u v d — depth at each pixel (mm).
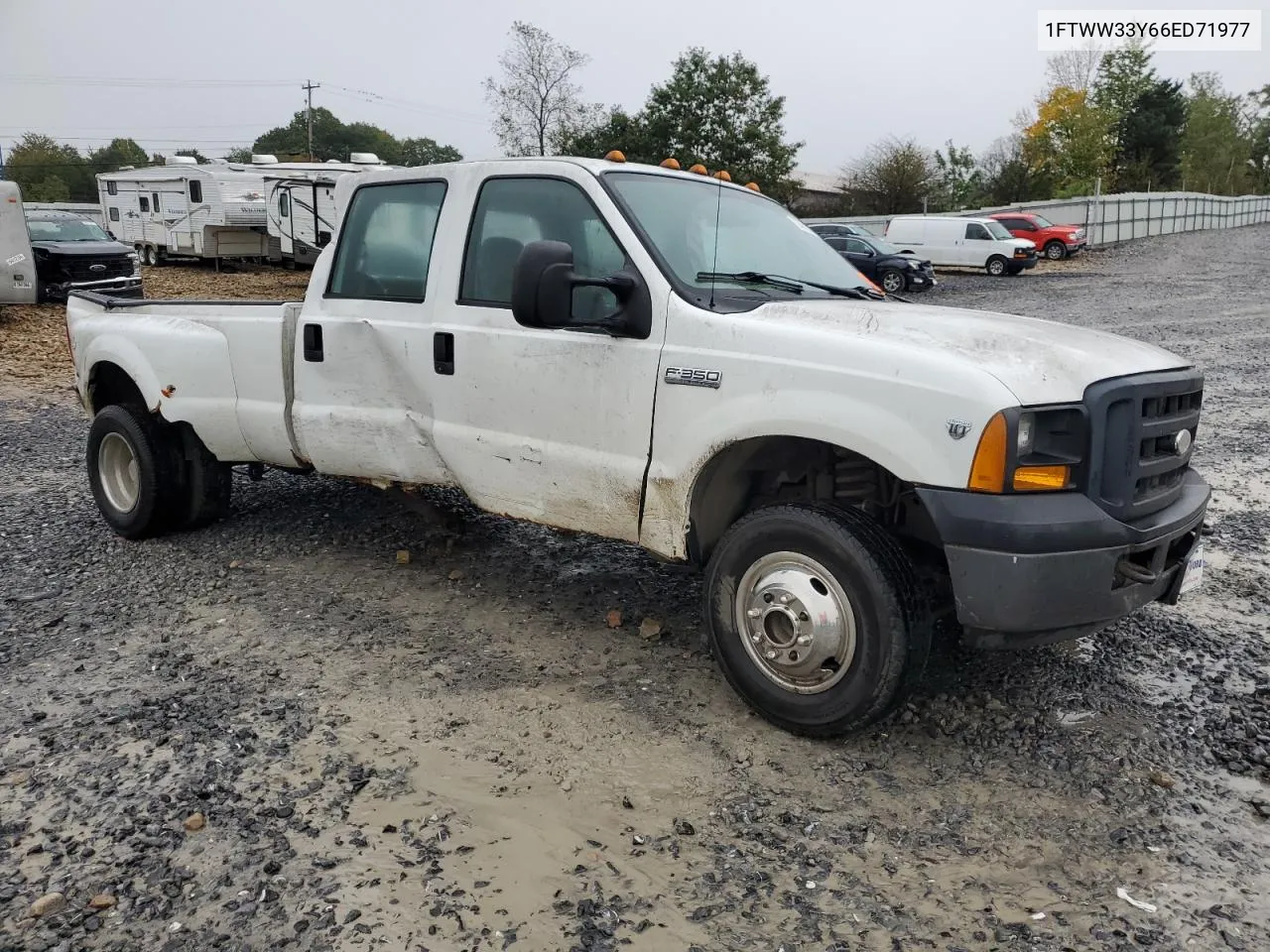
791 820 3135
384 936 2613
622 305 3832
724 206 4570
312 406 5000
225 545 5770
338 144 89500
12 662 4246
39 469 7812
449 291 4438
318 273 4980
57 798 3236
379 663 4234
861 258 24547
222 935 2619
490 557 5543
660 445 3783
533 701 3906
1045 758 3504
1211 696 3971
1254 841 3047
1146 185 63312
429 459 4656
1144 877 2871
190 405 5422
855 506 3719
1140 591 3354
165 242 30906
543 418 4133
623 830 3080
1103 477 3244
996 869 2908
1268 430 8961
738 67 45938
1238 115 72750
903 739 3633
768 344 3508
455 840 3020
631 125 46312
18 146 81250
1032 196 55125
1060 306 20344
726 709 3844
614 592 5047
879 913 2715
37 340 16141
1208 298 21453
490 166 4379
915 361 3213
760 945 2590
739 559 3678
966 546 3145
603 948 2572
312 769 3404
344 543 5773
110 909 2721
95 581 5230
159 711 3807
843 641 3422
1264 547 5789
